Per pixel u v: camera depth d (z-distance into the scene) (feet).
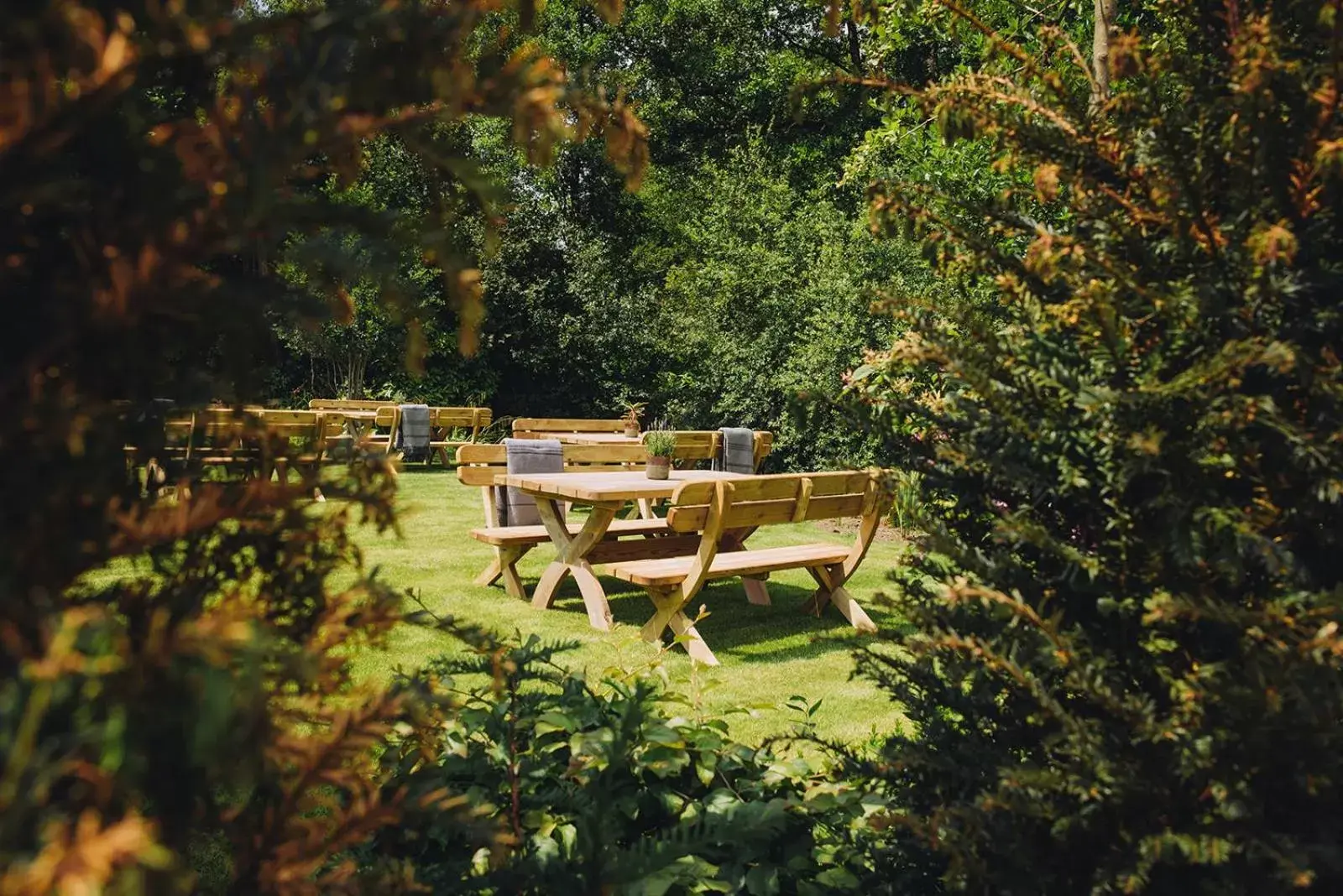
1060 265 5.04
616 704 6.89
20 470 2.34
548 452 23.15
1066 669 4.75
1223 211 5.02
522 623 18.01
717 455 30.19
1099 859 4.75
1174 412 4.59
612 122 3.43
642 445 25.91
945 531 5.30
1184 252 4.72
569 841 5.61
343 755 2.88
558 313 60.03
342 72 2.60
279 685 3.02
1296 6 4.51
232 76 3.03
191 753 2.21
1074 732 4.46
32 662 1.91
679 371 58.29
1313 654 3.92
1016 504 5.47
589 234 64.90
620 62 71.82
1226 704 4.15
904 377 6.72
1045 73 5.19
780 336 42.73
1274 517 4.52
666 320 56.08
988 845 4.81
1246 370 4.69
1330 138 4.41
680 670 15.20
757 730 12.08
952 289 15.98
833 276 38.37
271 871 2.80
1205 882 4.39
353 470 3.41
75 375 2.64
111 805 2.32
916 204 5.80
